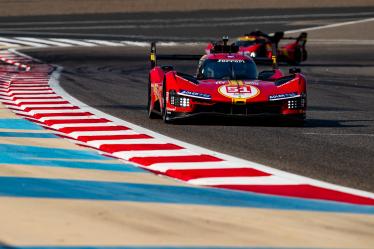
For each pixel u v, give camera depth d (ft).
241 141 133.49
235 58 169.37
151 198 83.35
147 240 64.28
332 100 219.82
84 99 206.69
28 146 121.08
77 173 99.04
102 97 214.28
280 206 82.12
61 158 111.14
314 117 175.94
